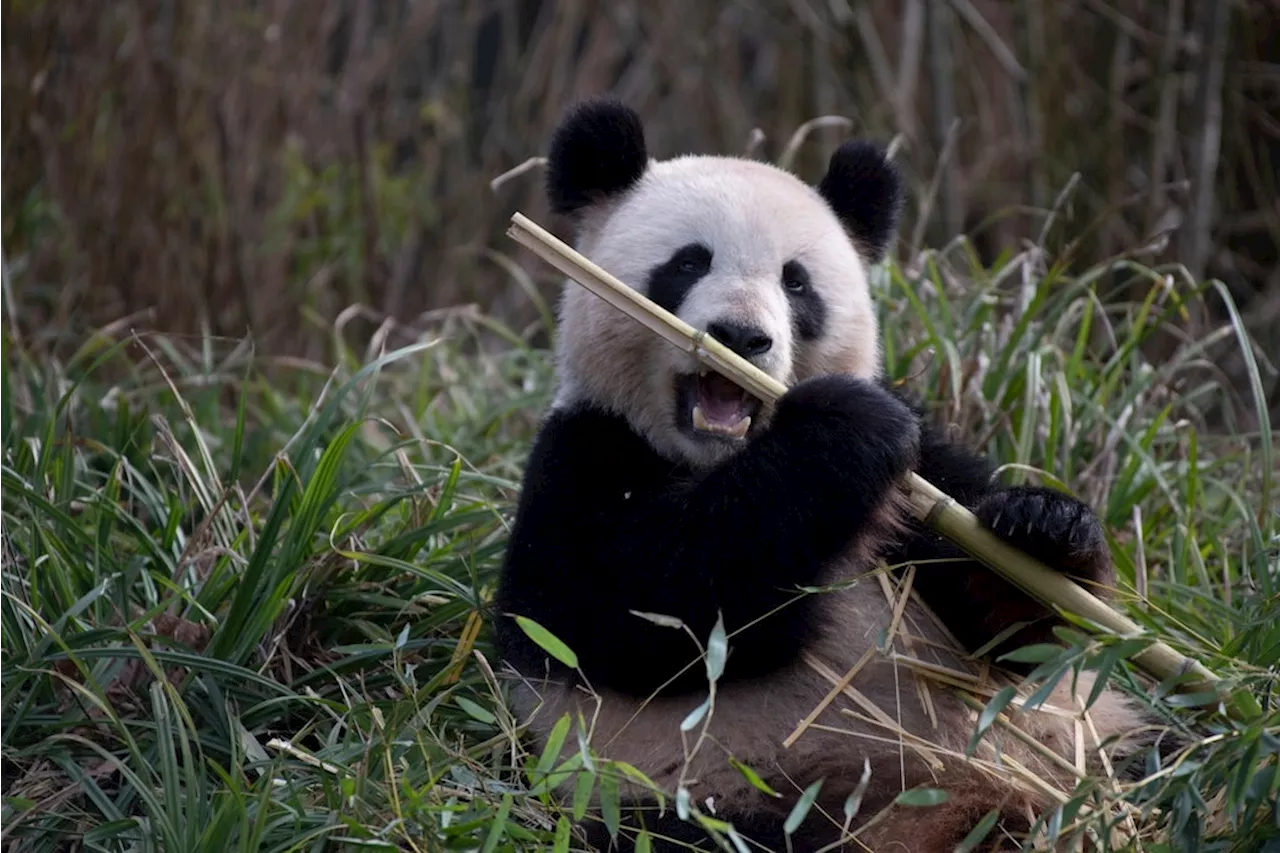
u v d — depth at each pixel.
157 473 11.30
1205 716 7.87
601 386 8.92
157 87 17.75
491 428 13.20
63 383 13.64
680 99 23.77
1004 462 11.38
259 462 12.87
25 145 17.02
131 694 8.77
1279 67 20.17
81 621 8.86
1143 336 11.93
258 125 19.05
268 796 7.12
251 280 18.25
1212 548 10.92
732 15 24.00
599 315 8.89
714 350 8.09
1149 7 20.62
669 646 7.89
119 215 17.22
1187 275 12.13
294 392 16.36
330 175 19.48
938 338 11.52
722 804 7.95
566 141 9.62
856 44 22.14
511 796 7.23
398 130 22.06
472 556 9.34
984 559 7.80
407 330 16.19
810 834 7.72
